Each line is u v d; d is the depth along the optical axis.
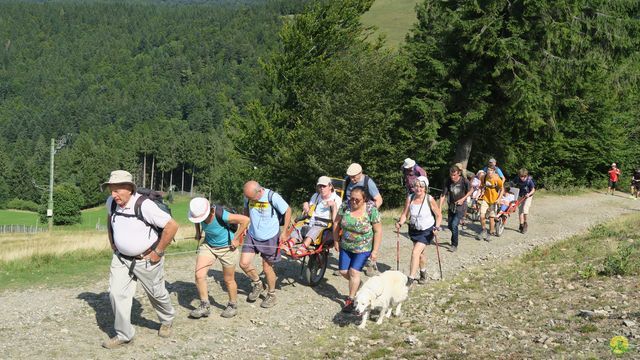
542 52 22.36
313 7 29.03
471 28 21.73
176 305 8.47
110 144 147.38
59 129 179.38
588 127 29.22
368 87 24.81
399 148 24.48
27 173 124.88
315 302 8.77
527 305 7.94
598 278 9.00
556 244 13.16
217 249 7.80
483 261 11.75
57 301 8.81
